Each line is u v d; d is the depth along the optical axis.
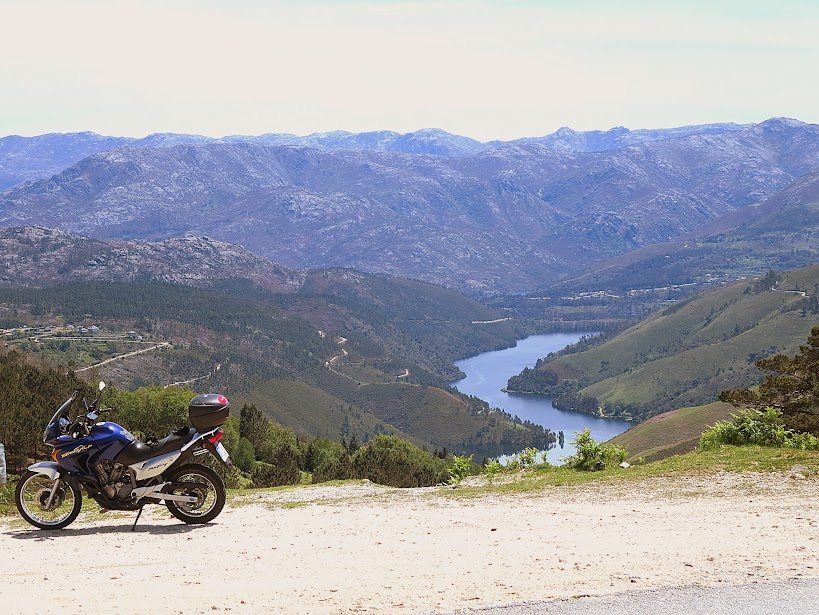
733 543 11.02
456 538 11.88
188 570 9.66
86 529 12.66
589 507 14.91
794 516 13.15
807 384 29.80
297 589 8.65
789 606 7.63
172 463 12.44
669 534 11.90
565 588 8.47
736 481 16.77
